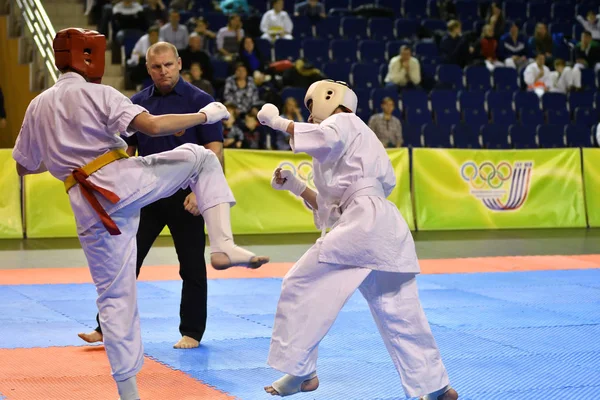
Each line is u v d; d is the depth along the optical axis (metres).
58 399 5.33
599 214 16.55
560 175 16.36
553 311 8.59
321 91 5.21
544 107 19.27
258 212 14.70
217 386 5.70
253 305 8.72
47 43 16.17
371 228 4.76
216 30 19.36
